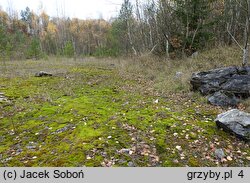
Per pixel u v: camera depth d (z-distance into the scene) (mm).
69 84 10602
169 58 14102
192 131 5125
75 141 4676
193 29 14758
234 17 16969
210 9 15430
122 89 9641
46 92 8961
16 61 25312
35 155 4277
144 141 4656
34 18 62594
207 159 4121
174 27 15805
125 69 14594
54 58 30328
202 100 7539
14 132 5387
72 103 7395
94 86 10219
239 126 4891
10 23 58500
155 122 5594
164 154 4246
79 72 14617
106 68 17172
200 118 6023
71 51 31844
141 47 20766
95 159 4035
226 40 16734
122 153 4211
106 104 7309
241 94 7414
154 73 12086
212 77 8141
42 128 5520
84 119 5891
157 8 16203
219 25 16969
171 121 5680
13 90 9414
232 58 11797
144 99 7949
